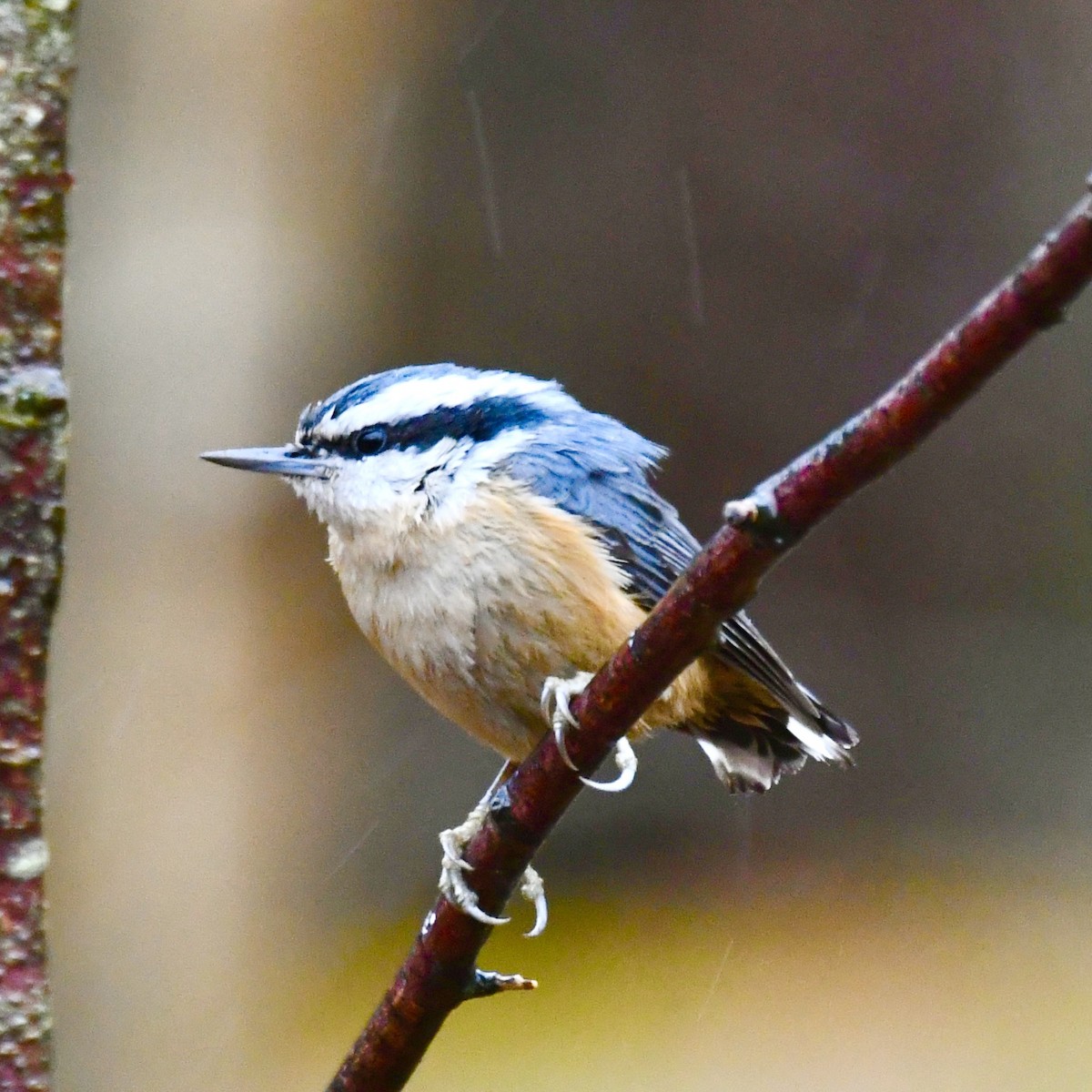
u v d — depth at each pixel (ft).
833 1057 37.73
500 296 51.90
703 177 52.95
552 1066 37.50
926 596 53.11
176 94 37.27
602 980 41.24
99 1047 35.86
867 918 43.57
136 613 36.50
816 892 45.11
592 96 53.01
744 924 43.73
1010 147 52.65
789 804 48.16
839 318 52.80
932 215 52.65
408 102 47.96
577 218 52.75
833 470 12.15
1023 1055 37.14
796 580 53.52
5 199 12.90
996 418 53.57
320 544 38.81
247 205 37.68
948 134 52.85
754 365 52.75
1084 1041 37.42
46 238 13.08
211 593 37.09
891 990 40.19
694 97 53.01
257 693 37.96
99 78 36.55
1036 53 52.60
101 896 36.14
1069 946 41.73
